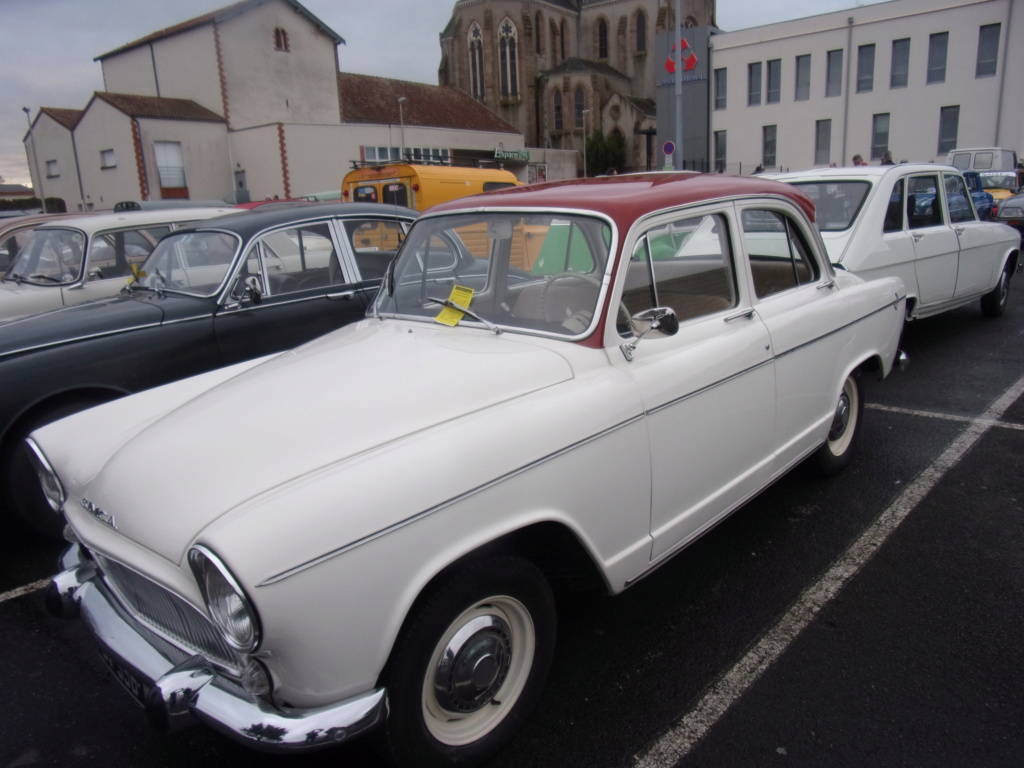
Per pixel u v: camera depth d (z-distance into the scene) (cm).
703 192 305
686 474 282
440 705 217
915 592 321
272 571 174
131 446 237
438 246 319
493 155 3919
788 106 4016
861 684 266
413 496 196
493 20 6153
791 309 348
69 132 3597
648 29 6281
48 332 407
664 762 235
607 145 5759
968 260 724
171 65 3719
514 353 256
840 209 616
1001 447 471
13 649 317
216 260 476
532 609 236
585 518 241
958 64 3597
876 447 481
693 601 323
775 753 236
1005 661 275
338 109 3994
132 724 268
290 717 184
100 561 234
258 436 218
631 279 270
